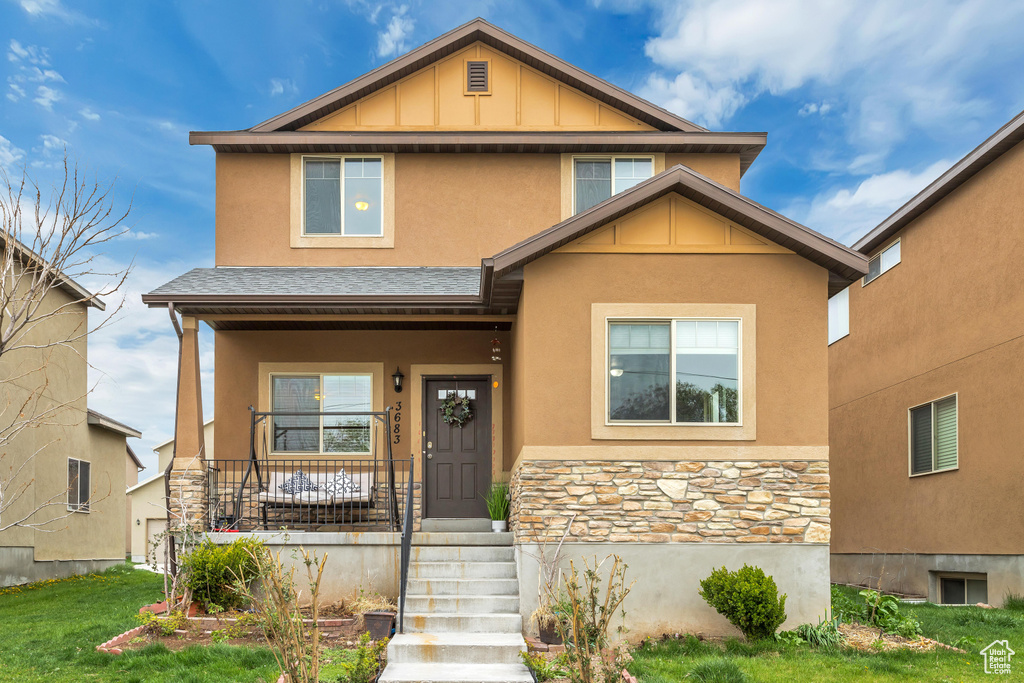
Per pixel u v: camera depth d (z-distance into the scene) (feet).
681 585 30.63
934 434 44.98
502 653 26.32
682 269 32.32
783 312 32.22
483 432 41.93
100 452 60.64
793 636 29.09
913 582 46.47
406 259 43.09
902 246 49.39
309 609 31.73
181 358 35.60
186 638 28.07
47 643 27.09
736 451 31.42
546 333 31.89
